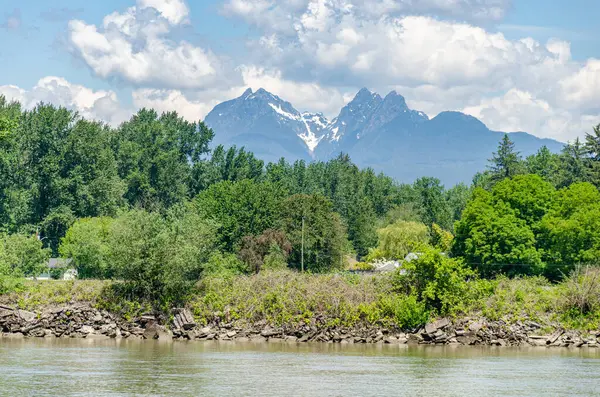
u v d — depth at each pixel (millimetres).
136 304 92688
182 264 92938
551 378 60219
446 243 154875
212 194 172250
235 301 94125
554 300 92875
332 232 155875
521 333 89375
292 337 90500
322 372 61719
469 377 60312
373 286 96250
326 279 97375
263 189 165125
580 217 127062
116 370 60438
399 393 52500
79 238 125875
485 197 140875
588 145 198375
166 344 83500
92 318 91438
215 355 72312
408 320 91000
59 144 183625
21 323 89688
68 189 180250
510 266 129375
